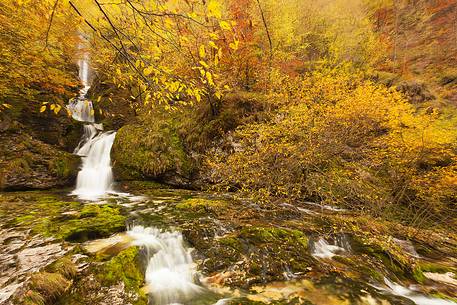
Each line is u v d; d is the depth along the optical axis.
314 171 9.55
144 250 5.14
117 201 8.73
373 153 10.16
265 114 10.98
